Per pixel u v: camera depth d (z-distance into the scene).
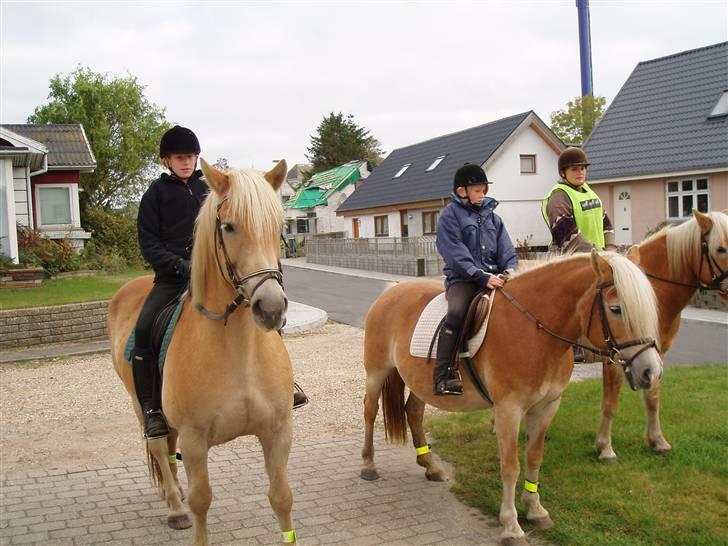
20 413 7.44
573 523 4.29
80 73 31.83
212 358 3.41
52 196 21.75
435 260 24.28
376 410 5.39
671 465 5.14
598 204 5.90
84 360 10.41
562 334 4.08
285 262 36.75
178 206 4.29
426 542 4.18
